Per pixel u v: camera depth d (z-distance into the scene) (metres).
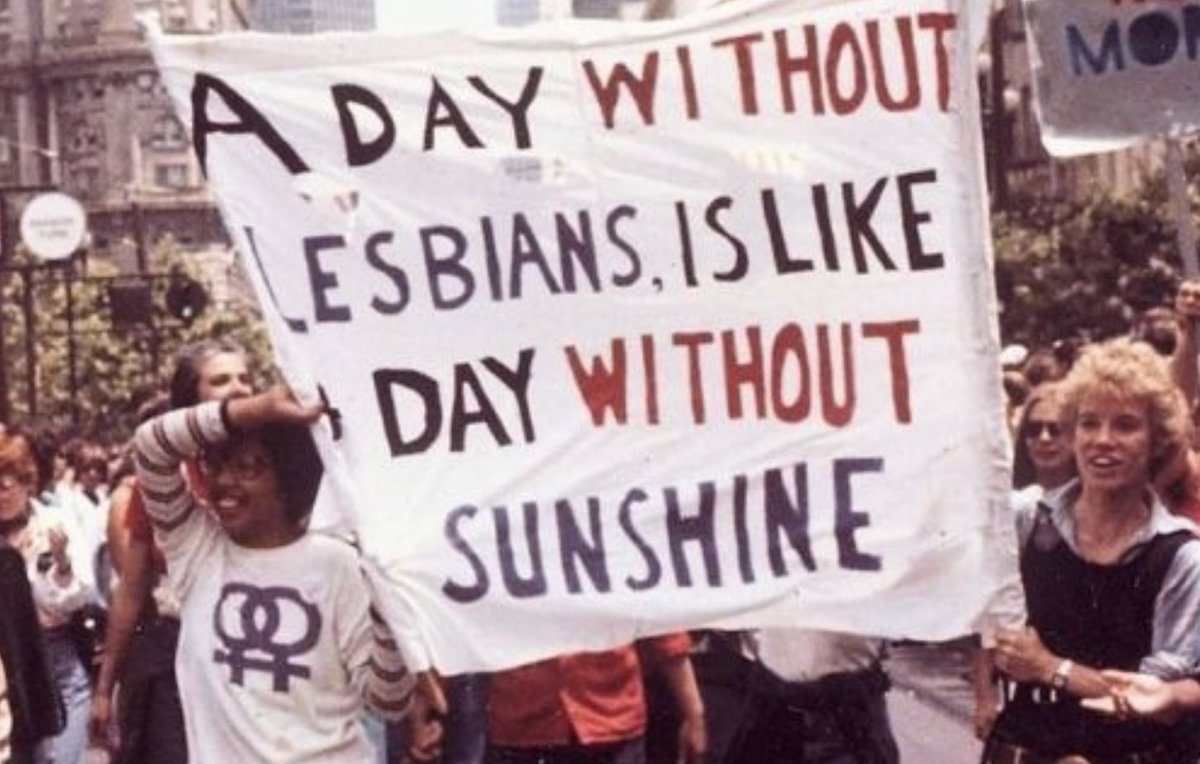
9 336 95.31
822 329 7.04
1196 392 8.81
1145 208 48.00
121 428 65.69
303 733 7.32
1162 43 8.84
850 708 9.73
